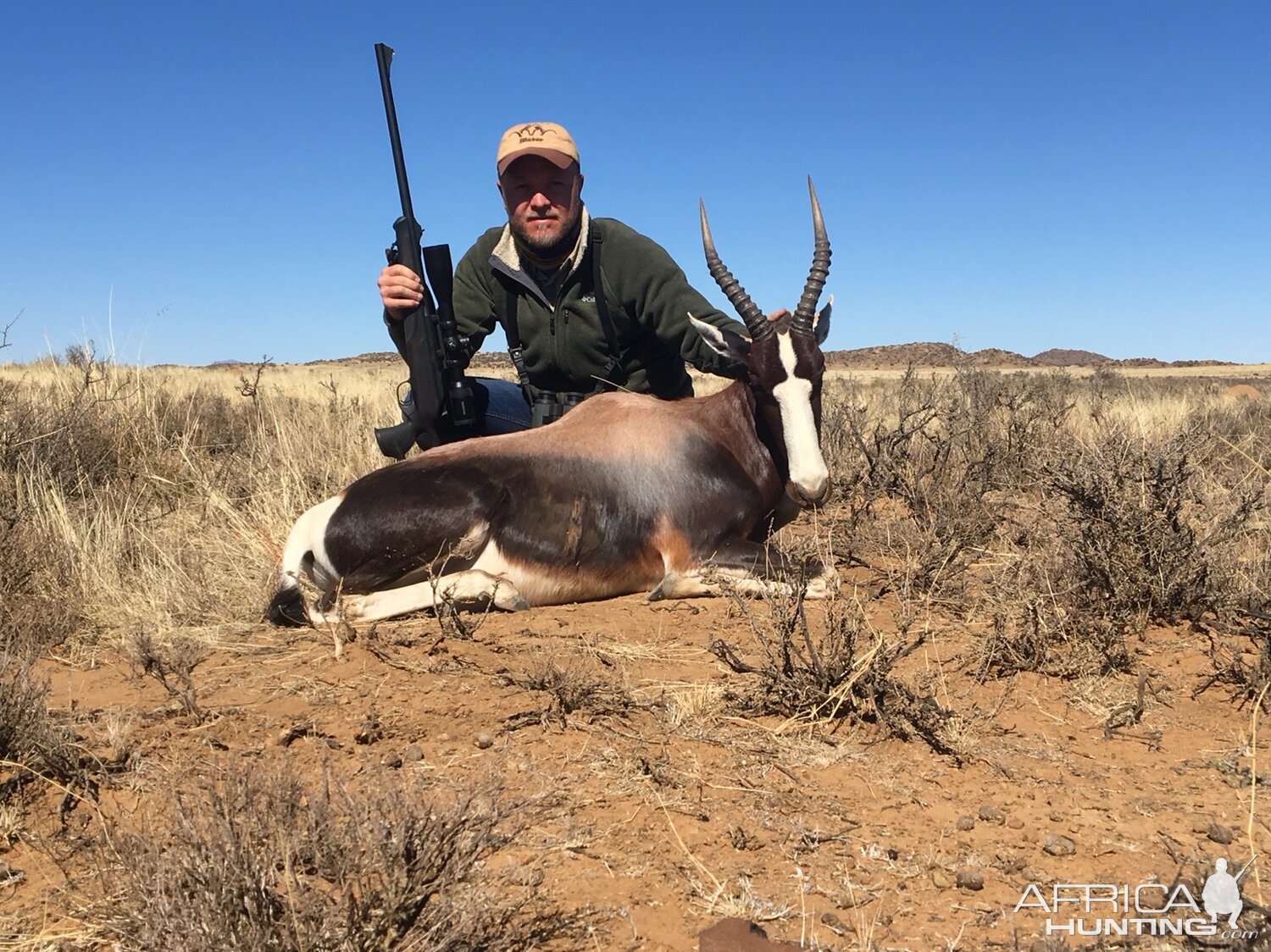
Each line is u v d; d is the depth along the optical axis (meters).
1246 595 2.08
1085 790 1.44
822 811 1.37
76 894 1.20
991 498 3.19
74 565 2.26
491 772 1.31
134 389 4.14
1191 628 2.03
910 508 2.88
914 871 1.25
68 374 4.64
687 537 2.30
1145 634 2.03
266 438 3.79
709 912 1.15
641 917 1.14
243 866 1.01
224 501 2.86
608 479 2.28
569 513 2.24
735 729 1.61
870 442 3.94
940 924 1.14
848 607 1.90
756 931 1.10
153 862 1.06
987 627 2.01
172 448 3.63
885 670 1.63
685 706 1.65
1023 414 4.64
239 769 1.33
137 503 2.94
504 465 2.24
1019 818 1.36
